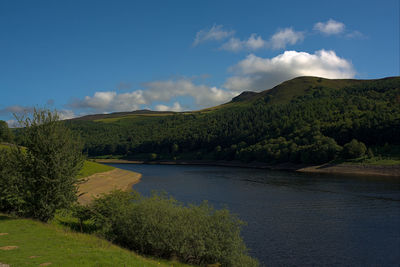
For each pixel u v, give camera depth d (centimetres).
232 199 5316
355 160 10325
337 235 3150
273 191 6175
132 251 2045
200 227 2120
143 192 6381
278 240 3008
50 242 1670
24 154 2253
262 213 4169
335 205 4641
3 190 2259
